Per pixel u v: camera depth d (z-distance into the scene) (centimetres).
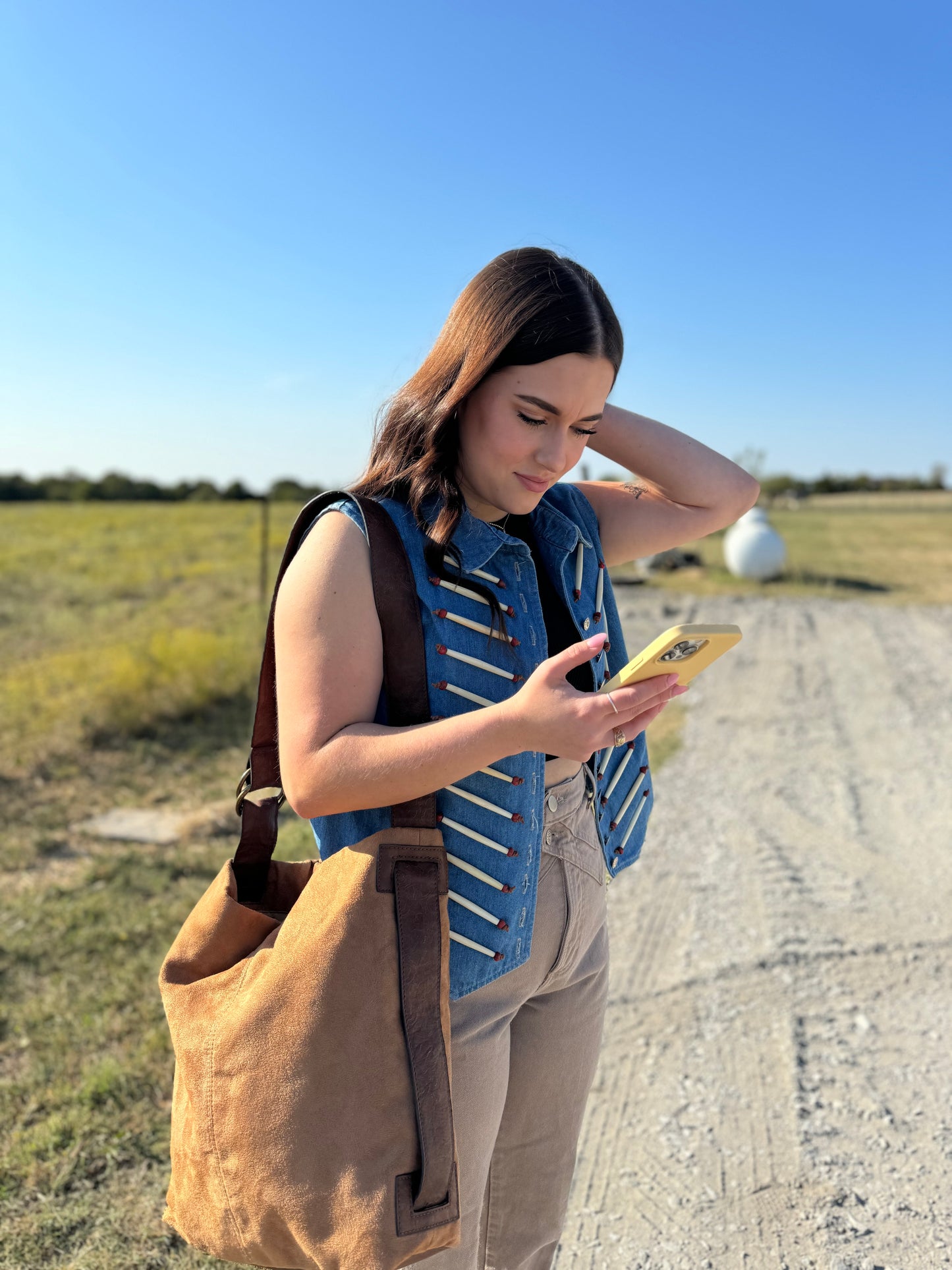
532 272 123
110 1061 289
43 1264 219
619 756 156
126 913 399
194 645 875
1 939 373
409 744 109
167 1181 246
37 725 692
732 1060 304
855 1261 221
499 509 137
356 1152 113
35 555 2133
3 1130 264
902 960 367
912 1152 259
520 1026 150
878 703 848
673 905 421
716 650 108
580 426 128
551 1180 160
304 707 116
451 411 124
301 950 117
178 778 607
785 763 661
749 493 169
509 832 129
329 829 132
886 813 555
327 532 121
